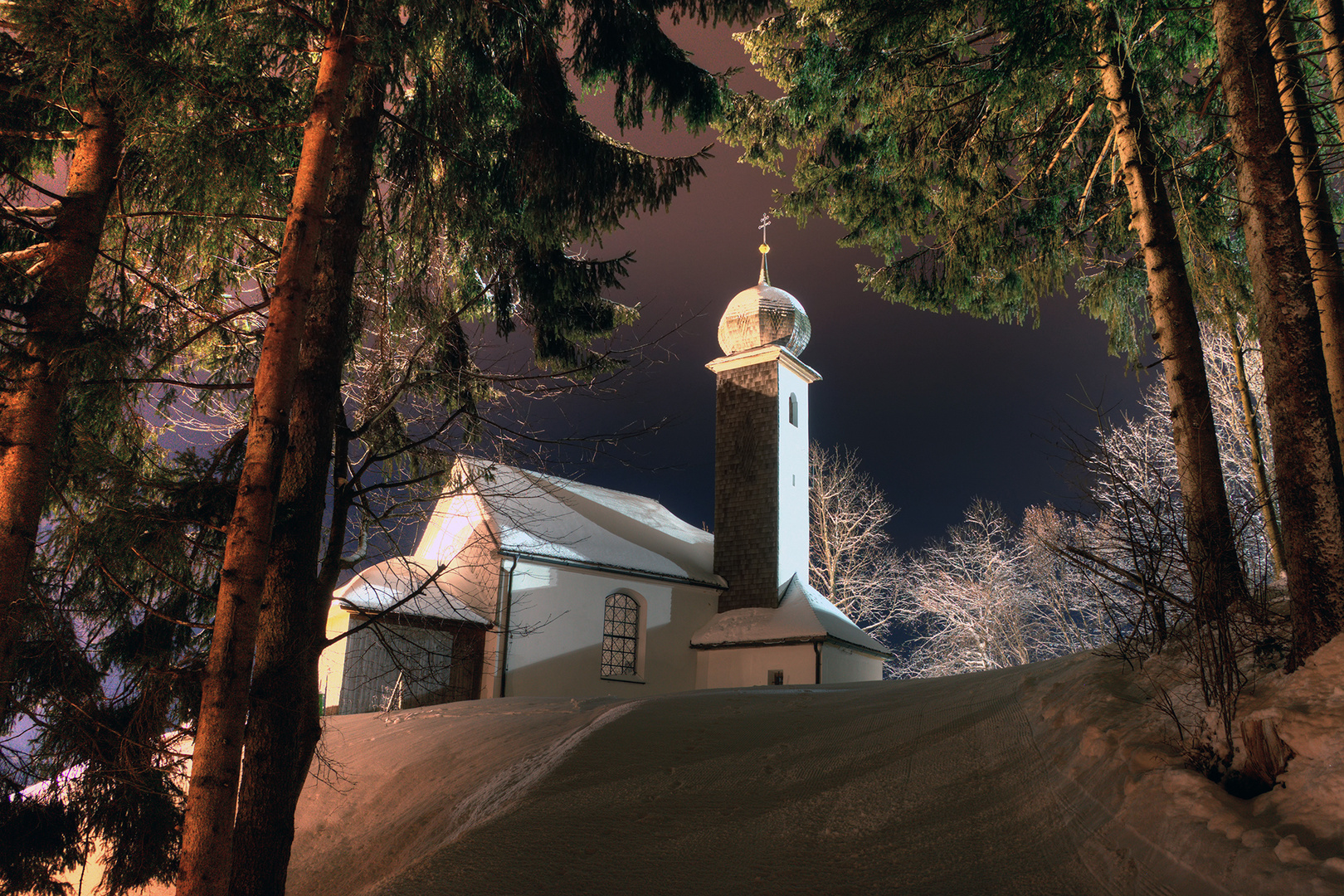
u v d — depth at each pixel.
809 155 15.09
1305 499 5.87
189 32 7.55
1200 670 6.25
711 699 13.48
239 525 6.07
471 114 9.84
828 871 5.99
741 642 28.61
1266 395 6.28
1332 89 10.16
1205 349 23.33
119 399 7.68
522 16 9.26
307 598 8.05
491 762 11.75
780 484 31.50
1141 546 6.85
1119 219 13.12
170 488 7.21
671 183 9.68
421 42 8.38
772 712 11.73
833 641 27.97
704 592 30.66
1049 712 7.82
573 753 10.09
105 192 8.12
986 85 10.41
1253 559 6.80
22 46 7.92
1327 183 9.02
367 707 21.62
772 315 33.62
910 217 14.43
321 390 8.54
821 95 13.79
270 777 7.51
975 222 12.99
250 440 6.27
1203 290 12.13
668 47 9.70
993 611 36.00
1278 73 9.23
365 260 10.65
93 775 7.41
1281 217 6.29
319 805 12.38
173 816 7.75
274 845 7.38
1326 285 8.68
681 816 7.72
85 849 7.86
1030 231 13.86
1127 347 14.01
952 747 8.17
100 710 7.52
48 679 7.45
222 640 5.84
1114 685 7.42
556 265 10.82
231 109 7.59
